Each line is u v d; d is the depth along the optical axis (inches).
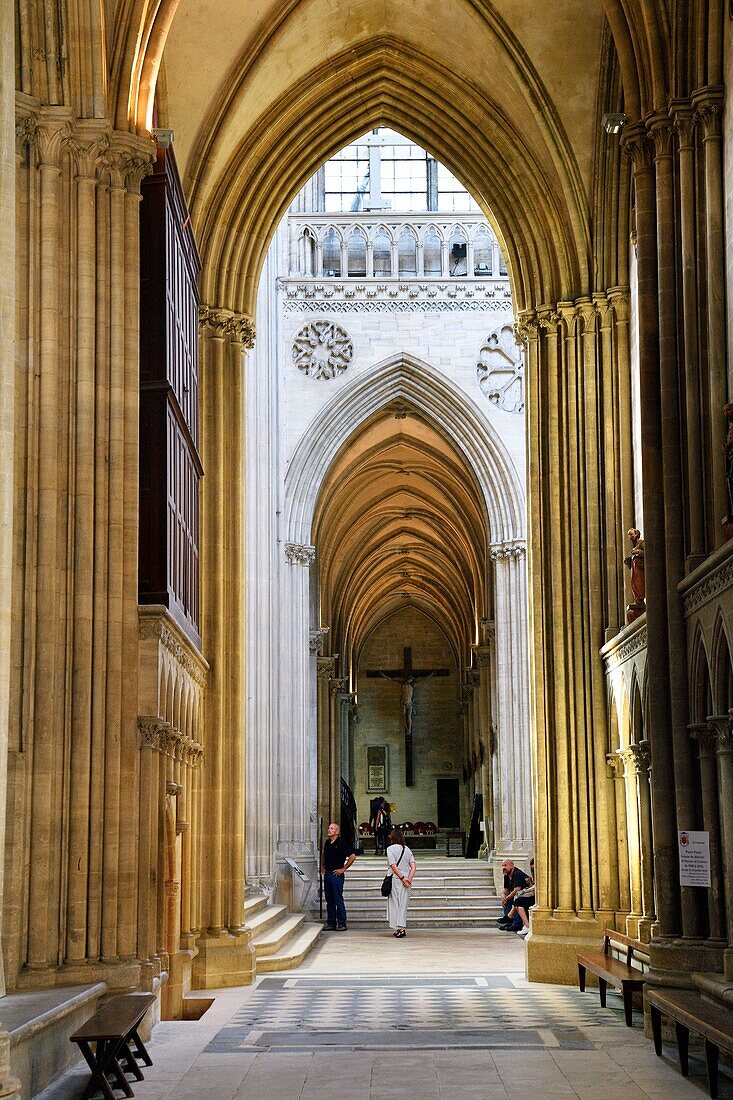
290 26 742.5
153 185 566.6
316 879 1291.8
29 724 482.6
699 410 534.3
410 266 1424.7
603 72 738.2
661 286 552.1
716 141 537.6
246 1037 517.7
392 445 1547.7
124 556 507.5
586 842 729.0
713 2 538.3
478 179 810.8
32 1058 389.4
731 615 456.8
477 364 1364.4
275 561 1277.1
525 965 770.8
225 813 738.2
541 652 757.3
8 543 374.6
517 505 1334.9
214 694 746.2
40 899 474.6
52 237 510.6
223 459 776.9
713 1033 369.7
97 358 514.0
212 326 781.9
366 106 824.3
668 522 538.0
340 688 1964.8
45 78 518.6
